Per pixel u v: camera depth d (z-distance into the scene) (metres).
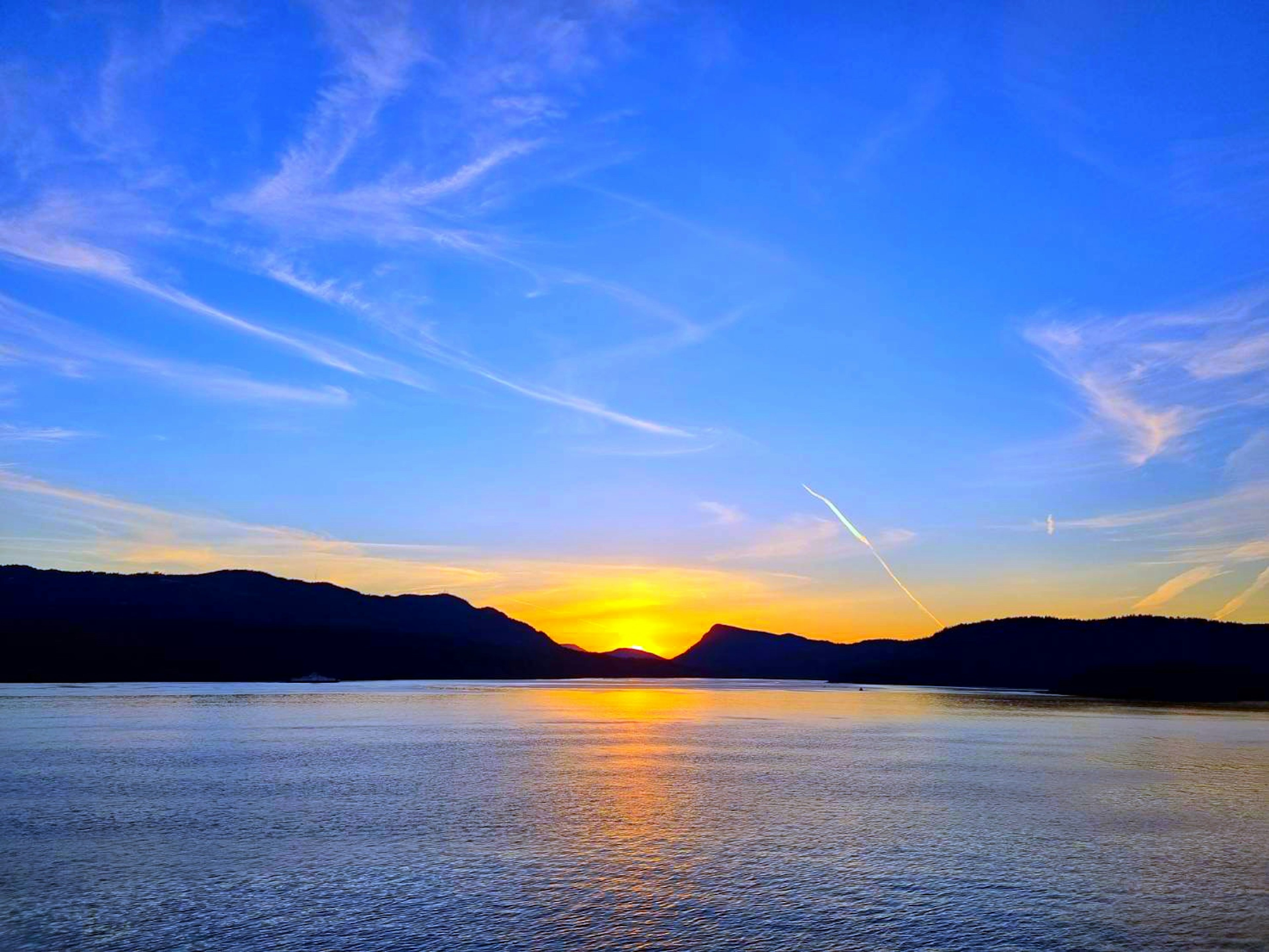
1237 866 40.09
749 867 39.69
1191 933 31.33
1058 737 110.88
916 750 92.56
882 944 30.27
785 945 30.16
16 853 41.56
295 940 30.17
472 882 37.06
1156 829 48.31
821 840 45.19
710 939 30.59
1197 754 88.56
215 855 41.31
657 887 36.50
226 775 68.31
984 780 67.81
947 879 37.81
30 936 30.44
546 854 41.84
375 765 75.62
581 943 30.17
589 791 60.81
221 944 29.78
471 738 104.06
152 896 34.78
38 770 70.50
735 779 68.44
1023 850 43.22
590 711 165.38
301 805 54.47
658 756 85.00
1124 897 35.38
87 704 160.00
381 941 30.16
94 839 44.53
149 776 67.44
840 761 81.75
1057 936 31.05
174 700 178.00
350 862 40.12
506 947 29.72
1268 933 31.30
